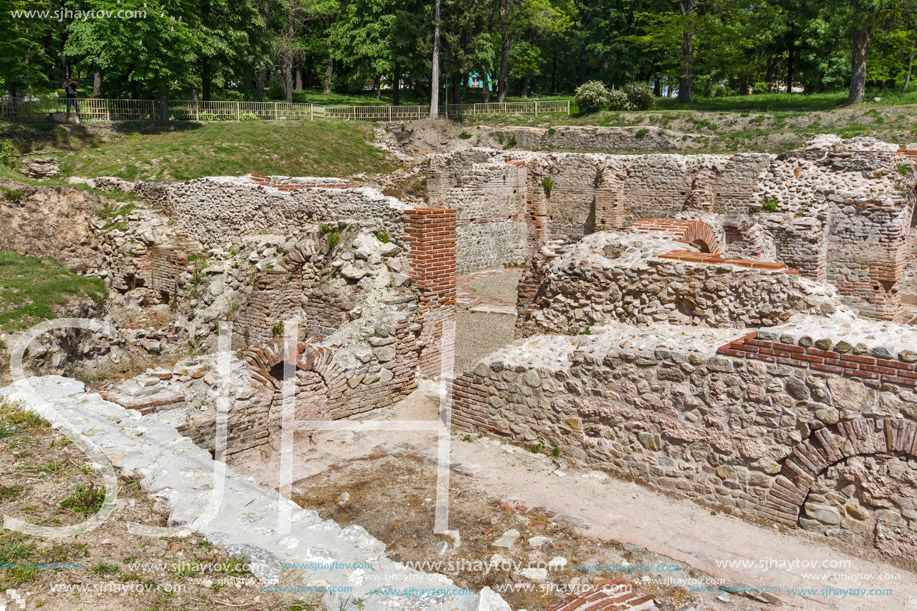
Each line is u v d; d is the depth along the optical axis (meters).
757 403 7.07
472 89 71.56
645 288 9.12
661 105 42.88
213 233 18.38
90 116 34.41
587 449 8.43
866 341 6.45
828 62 49.03
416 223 11.79
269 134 34.62
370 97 60.88
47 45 38.56
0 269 14.34
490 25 50.88
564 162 26.70
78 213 19.75
